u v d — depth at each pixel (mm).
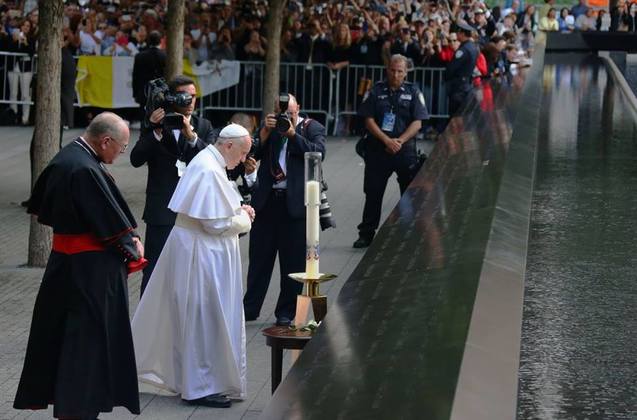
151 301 22062
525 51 60344
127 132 19234
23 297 30422
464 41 50344
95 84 68938
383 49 66750
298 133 27266
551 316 11664
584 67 55500
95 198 18844
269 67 60062
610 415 8938
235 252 22094
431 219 15188
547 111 34219
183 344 21719
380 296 11383
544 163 22703
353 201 47469
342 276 33062
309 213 17734
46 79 34406
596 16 88625
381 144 37219
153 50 52656
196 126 25969
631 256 14438
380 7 73938
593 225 16375
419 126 37375
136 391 19438
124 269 19328
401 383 8602
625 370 10047
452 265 12320
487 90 38188
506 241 13984
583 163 22859
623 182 20391
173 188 25328
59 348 19266
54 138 34688
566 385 9609
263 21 70812
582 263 13953
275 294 30828
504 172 19047
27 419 20672
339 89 70375
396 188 51156
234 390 21938
